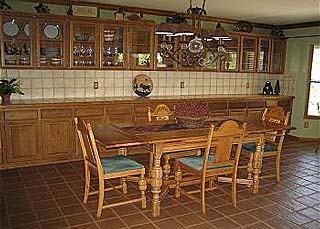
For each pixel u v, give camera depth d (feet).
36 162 13.89
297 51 21.24
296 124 21.43
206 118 11.54
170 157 11.46
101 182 9.18
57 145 14.21
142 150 16.49
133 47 16.34
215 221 9.29
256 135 11.25
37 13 13.65
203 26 18.90
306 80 20.79
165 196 11.00
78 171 13.30
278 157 12.64
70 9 14.55
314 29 20.01
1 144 13.08
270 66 21.43
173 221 9.22
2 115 12.89
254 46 20.44
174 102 16.94
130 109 15.72
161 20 17.74
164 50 13.75
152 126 11.02
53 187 11.55
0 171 13.10
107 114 15.15
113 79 17.01
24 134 13.43
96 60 15.43
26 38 13.83
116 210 9.86
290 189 11.96
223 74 20.66
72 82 15.98
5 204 10.06
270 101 20.51
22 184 11.78
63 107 14.03
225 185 12.26
